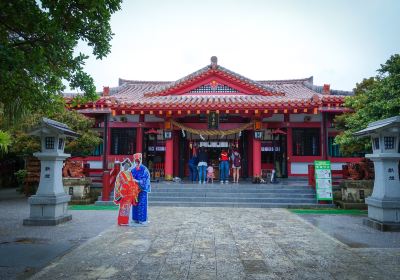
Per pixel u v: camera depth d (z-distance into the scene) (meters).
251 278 5.41
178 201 15.22
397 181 9.71
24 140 15.83
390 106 10.88
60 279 5.34
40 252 6.94
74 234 8.76
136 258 6.54
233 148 19.73
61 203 10.68
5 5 5.58
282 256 6.72
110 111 19.34
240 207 14.44
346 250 7.20
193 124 19.69
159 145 21.16
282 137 20.66
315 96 16.86
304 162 20.19
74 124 15.83
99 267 5.97
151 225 10.07
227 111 17.72
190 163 19.52
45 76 6.92
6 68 5.09
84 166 18.47
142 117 20.27
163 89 20.34
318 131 20.41
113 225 10.08
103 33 6.78
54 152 10.53
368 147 13.41
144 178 10.27
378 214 9.77
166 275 5.54
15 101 8.30
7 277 5.43
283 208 14.28
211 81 20.61
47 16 6.09
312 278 5.43
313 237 8.50
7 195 18.98
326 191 14.64
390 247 7.48
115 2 6.51
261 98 19.09
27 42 6.15
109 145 20.89
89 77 7.07
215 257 6.62
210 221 10.81
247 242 7.91
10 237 8.40
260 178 18.14
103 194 15.34
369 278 5.43
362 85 15.52
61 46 6.29
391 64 11.28
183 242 7.88
